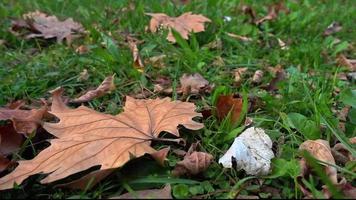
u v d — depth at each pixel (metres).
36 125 0.61
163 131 0.60
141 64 0.86
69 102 0.73
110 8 1.20
